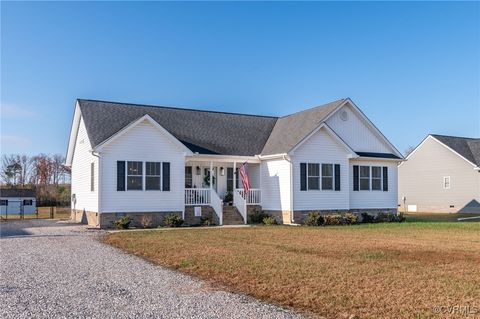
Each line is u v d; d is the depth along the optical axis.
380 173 29.22
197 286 9.44
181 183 24.36
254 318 7.19
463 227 23.42
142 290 9.08
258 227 23.31
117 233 19.77
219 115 30.34
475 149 43.06
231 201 26.92
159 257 13.09
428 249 14.61
